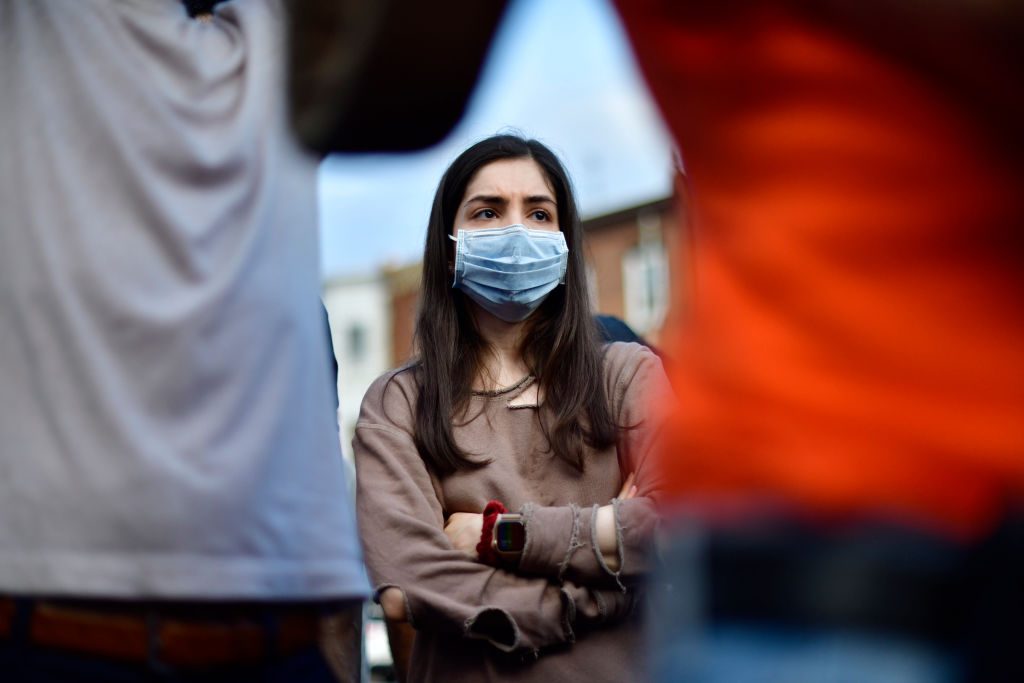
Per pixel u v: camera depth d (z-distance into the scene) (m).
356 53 1.56
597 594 2.82
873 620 1.22
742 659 1.25
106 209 1.90
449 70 1.56
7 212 1.92
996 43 1.19
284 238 2.01
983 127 1.25
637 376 3.08
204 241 1.90
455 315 3.16
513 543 2.81
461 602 2.79
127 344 1.85
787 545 1.27
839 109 1.30
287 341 1.98
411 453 3.00
